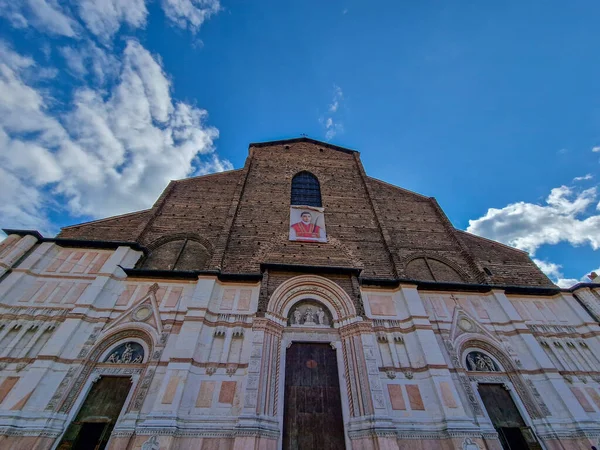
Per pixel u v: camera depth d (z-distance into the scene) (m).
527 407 13.20
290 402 12.29
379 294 16.53
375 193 25.12
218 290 15.54
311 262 17.80
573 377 14.30
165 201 21.38
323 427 11.77
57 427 10.87
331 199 23.36
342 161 28.31
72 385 11.91
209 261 17.56
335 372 13.36
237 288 15.71
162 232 19.08
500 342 15.29
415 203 24.78
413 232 21.78
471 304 16.91
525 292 17.92
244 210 21.19
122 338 13.74
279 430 11.38
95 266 16.06
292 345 14.10
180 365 12.18
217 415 11.43
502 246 21.83
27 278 14.90
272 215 21.11
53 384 11.71
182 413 11.16
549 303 17.72
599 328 16.09
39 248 16.23
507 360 14.66
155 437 10.23
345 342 14.08
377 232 20.98
